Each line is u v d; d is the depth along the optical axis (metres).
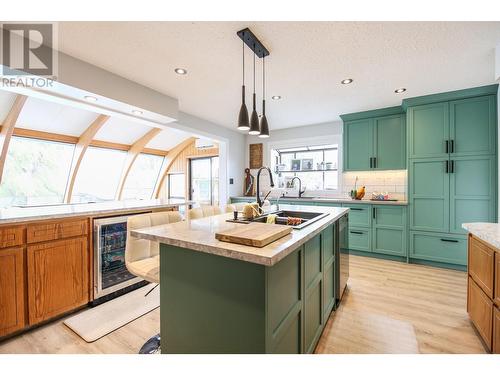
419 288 2.58
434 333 1.79
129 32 1.83
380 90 2.99
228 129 4.93
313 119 4.32
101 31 1.81
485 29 1.77
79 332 1.81
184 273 1.19
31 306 1.80
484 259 1.60
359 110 3.80
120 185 6.57
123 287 2.46
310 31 1.81
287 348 1.17
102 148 5.71
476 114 2.93
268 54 2.12
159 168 7.50
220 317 1.08
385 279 2.82
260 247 1.01
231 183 5.02
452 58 2.21
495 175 2.83
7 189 4.53
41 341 1.71
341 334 1.79
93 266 2.20
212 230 1.37
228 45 2.01
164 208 2.84
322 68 2.41
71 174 5.25
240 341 1.02
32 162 4.74
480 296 1.66
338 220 2.16
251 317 0.99
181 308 1.21
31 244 1.81
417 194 3.29
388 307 2.19
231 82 2.75
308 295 1.44
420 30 1.79
